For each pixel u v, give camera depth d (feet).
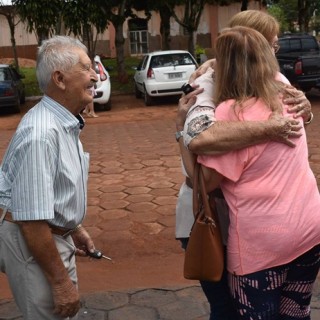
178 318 11.36
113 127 39.78
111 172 25.17
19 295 7.59
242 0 76.43
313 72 46.85
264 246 7.16
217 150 7.06
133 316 11.50
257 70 7.22
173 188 21.90
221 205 7.77
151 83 51.29
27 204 6.85
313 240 7.30
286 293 7.82
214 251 7.34
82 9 57.52
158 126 39.11
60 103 7.35
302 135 7.33
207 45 110.63
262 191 7.07
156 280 13.50
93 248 8.86
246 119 7.13
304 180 7.28
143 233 16.97
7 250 7.41
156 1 67.92
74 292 7.38
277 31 8.20
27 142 6.90
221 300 8.66
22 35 111.04
